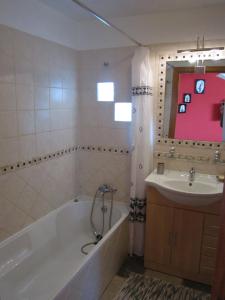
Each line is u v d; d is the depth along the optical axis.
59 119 2.51
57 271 2.24
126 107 2.61
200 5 2.16
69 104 2.65
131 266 2.48
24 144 2.09
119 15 2.43
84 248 2.61
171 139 2.50
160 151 2.56
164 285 2.22
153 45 2.42
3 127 1.87
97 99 2.73
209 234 2.14
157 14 2.36
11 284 1.93
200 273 2.24
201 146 2.40
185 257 2.26
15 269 1.97
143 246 2.60
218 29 2.19
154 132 2.55
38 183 2.30
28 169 2.16
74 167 2.86
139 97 2.34
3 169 1.91
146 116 2.36
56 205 2.59
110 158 2.79
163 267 2.38
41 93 2.23
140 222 2.54
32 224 2.25
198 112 2.37
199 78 2.31
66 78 2.57
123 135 2.68
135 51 2.31
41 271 2.21
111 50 2.58
